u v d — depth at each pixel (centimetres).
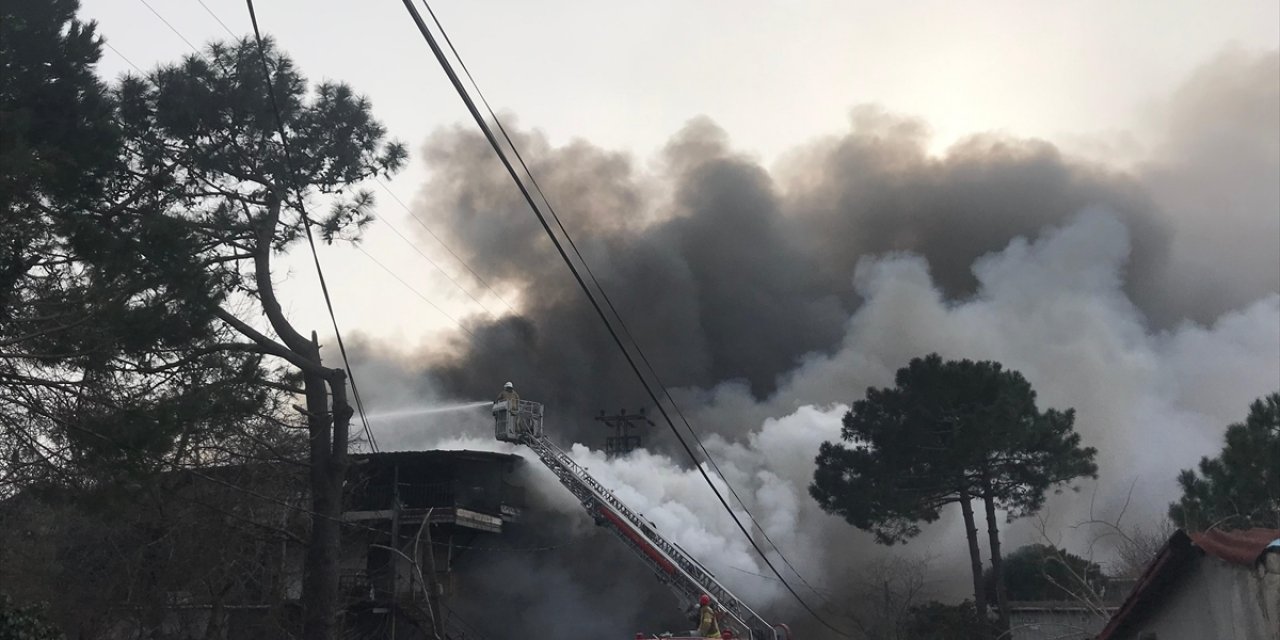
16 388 1318
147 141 1898
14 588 1864
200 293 1501
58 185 1361
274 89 2061
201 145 1992
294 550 2891
